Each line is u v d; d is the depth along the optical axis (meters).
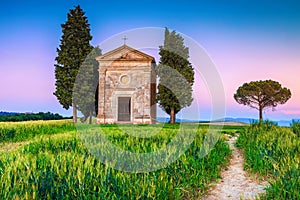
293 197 4.98
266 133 12.30
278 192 5.33
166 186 5.36
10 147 13.77
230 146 12.97
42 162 5.68
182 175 6.46
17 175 4.87
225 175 8.12
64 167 5.14
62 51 33.09
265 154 8.26
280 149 8.48
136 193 4.73
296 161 6.69
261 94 45.56
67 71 32.56
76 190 4.62
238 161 9.88
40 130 18.52
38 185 4.61
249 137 11.85
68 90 31.95
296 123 14.16
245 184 7.31
